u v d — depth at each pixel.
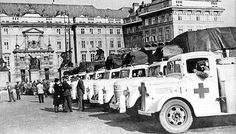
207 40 12.73
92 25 88.88
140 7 85.00
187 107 9.79
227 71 10.11
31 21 84.81
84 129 11.40
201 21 64.69
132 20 87.75
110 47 90.62
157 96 10.16
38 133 11.30
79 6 95.19
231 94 9.97
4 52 81.31
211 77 10.23
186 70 10.37
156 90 10.18
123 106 12.19
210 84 10.20
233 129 9.71
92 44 89.19
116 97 13.28
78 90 18.44
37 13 85.81
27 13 84.94
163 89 10.21
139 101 11.59
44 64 84.56
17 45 81.94
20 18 83.81
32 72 70.12
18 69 81.88
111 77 19.38
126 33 90.44
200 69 10.40
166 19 66.06
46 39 85.81
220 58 10.45
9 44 82.00
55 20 87.25
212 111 10.09
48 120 14.79
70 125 12.65
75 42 87.69
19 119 15.88
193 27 64.38
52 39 86.38
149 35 72.12
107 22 90.75
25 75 82.44
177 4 64.25
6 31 82.00
